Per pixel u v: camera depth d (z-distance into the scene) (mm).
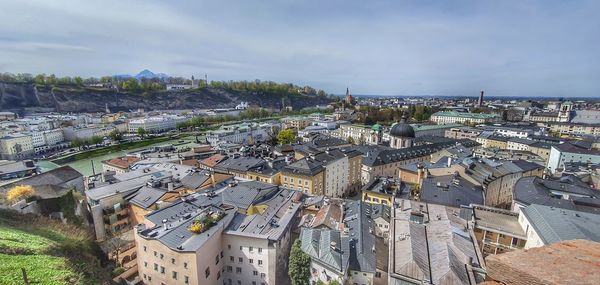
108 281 53500
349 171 135750
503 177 105250
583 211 65500
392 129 184000
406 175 121125
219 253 63969
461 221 68938
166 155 156125
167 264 57625
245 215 72500
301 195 92062
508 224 66750
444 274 50000
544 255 14984
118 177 104062
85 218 82125
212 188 91750
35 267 39812
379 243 69625
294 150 157875
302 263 61750
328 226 72500
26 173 134375
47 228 62406
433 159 148125
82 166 187125
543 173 124062
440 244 58406
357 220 74875
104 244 73875
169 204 82000
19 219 63094
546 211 61719
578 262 14164
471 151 147625
